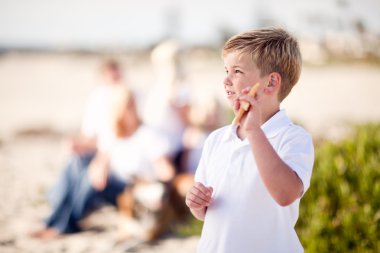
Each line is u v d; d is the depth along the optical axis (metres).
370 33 17.19
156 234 4.55
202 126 5.16
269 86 1.90
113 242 4.51
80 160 4.82
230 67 1.92
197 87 16.59
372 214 3.23
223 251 1.85
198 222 4.79
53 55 33.34
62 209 4.77
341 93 15.22
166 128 5.02
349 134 4.58
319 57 21.69
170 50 5.19
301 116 10.91
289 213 1.85
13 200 5.70
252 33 1.93
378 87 16.23
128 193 4.66
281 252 1.83
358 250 3.16
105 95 4.86
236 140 1.90
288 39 1.95
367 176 3.44
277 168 1.67
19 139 9.78
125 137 4.78
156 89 5.18
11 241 4.50
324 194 3.49
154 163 4.81
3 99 16.27
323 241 3.27
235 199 1.86
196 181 2.11
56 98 16.56
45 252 4.29
